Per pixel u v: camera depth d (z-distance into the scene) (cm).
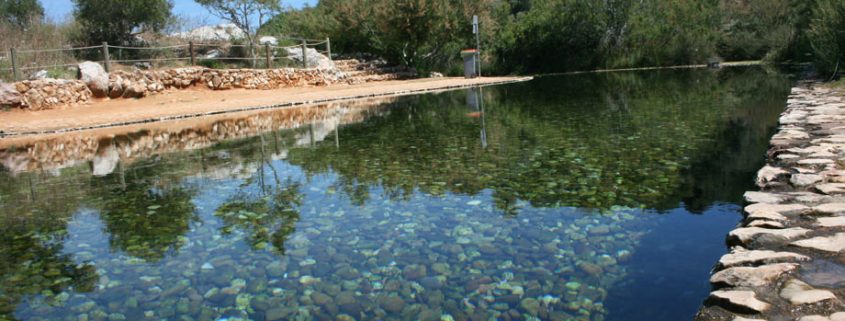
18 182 432
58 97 986
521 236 258
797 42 1550
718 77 1248
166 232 290
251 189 377
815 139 363
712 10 1995
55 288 224
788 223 212
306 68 1484
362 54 1970
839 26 855
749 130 505
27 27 1380
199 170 450
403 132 621
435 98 1090
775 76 1143
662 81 1250
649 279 207
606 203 302
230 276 229
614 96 953
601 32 2069
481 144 512
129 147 601
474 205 312
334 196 347
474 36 1919
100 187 403
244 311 197
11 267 248
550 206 302
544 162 413
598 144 476
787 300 154
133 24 1381
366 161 457
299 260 243
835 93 637
